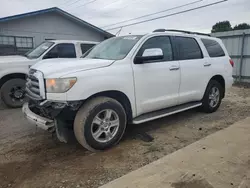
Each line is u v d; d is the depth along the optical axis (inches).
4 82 256.7
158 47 177.3
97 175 117.7
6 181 113.7
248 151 138.3
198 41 211.8
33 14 605.3
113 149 147.9
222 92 238.4
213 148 143.2
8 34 588.7
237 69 458.6
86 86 134.8
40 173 120.3
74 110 132.7
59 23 666.2
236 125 186.7
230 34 459.2
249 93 341.4
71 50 292.8
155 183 107.0
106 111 143.9
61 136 137.3
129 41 172.7
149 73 164.7
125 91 151.9
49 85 132.8
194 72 198.7
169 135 171.3
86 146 139.3
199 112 231.6
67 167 126.0
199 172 115.6
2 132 180.7
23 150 147.8
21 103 261.7
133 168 124.2
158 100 173.0
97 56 175.3
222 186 103.7
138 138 165.3
